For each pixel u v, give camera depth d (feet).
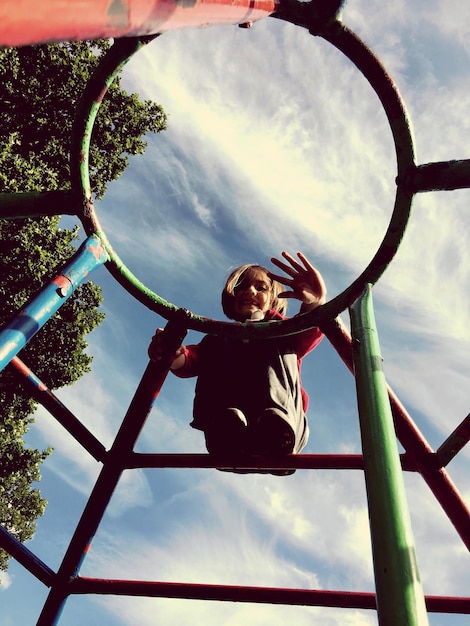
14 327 4.79
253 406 6.67
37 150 24.39
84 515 7.22
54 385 26.40
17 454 29.35
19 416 26.94
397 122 5.71
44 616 7.15
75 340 26.40
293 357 7.20
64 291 5.49
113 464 7.14
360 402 4.20
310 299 7.35
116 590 7.16
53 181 22.53
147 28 2.10
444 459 6.47
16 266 21.75
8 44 1.48
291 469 6.93
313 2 5.52
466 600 6.98
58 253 23.29
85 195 6.30
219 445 6.58
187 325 6.77
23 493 34.35
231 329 6.70
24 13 1.42
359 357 4.64
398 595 2.87
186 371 7.46
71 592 7.23
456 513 6.51
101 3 1.71
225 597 7.09
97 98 6.15
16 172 20.70
